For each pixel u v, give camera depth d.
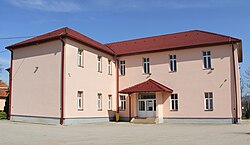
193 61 29.00
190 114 28.52
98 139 14.47
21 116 26.75
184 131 19.34
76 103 25.34
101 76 29.78
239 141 13.62
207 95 28.14
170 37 33.50
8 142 13.04
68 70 24.66
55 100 24.41
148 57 31.62
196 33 32.12
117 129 20.91
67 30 27.72
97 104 28.62
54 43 25.31
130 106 31.23
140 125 25.67
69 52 25.00
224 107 27.08
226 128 21.80
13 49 28.44
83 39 27.50
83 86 26.50
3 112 30.08
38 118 25.36
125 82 32.44
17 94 27.47
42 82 25.62
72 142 13.20
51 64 25.23
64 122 23.69
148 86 29.66
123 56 32.78
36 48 26.66
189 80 28.98
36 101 25.78
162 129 21.12
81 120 25.81
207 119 27.67
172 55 30.41
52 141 13.50
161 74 30.56
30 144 12.46
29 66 26.95
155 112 29.91
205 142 13.34
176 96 29.58
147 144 12.67
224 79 27.33
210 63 28.28
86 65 27.22
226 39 27.64
